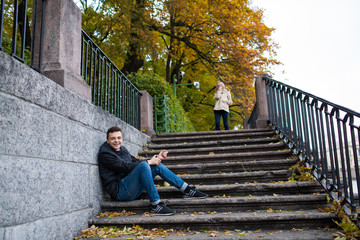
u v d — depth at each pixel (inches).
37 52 123.5
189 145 236.8
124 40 451.5
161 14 508.1
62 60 124.0
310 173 159.5
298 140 187.9
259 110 279.0
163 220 124.0
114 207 144.3
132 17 438.0
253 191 153.3
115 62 545.3
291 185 150.2
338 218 118.0
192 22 545.6
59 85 114.5
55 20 124.3
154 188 137.1
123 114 210.7
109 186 144.6
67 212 112.9
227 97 347.6
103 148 147.5
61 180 110.4
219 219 122.0
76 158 124.0
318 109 149.7
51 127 106.4
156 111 350.3
